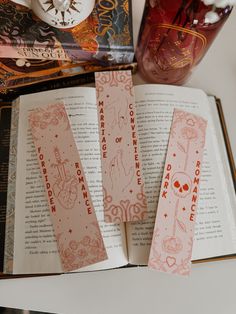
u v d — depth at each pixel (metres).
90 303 0.37
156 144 0.39
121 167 0.39
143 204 0.38
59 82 0.45
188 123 0.41
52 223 0.37
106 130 0.40
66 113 0.40
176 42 0.39
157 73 0.45
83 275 0.38
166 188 0.38
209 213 0.39
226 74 0.48
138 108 0.41
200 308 0.38
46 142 0.40
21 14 0.39
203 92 0.44
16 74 0.42
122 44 0.40
